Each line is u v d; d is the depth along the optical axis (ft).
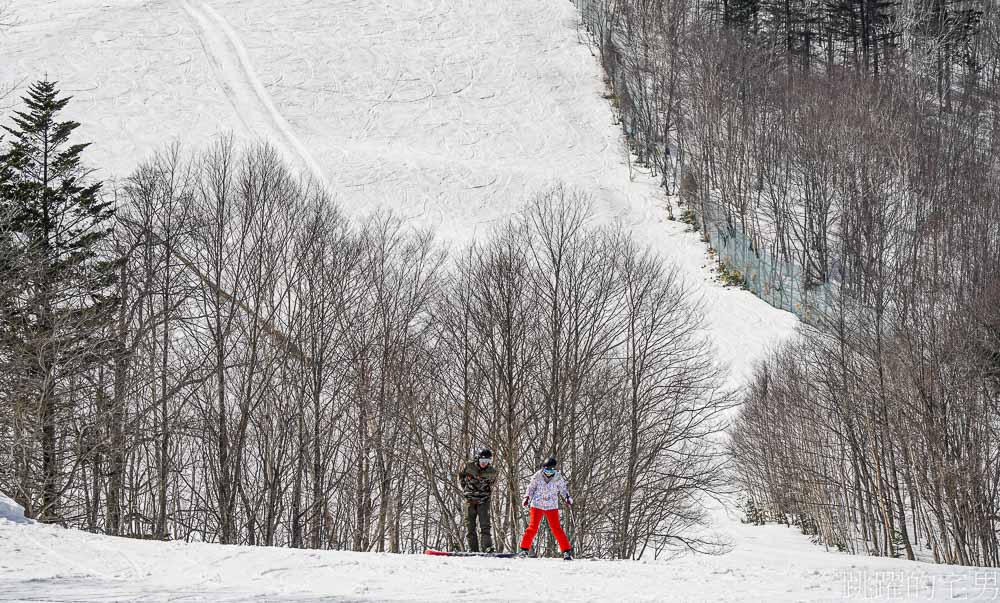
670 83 451.94
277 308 175.73
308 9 615.98
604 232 260.21
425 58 564.71
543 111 514.68
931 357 169.48
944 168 352.49
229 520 148.66
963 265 242.37
